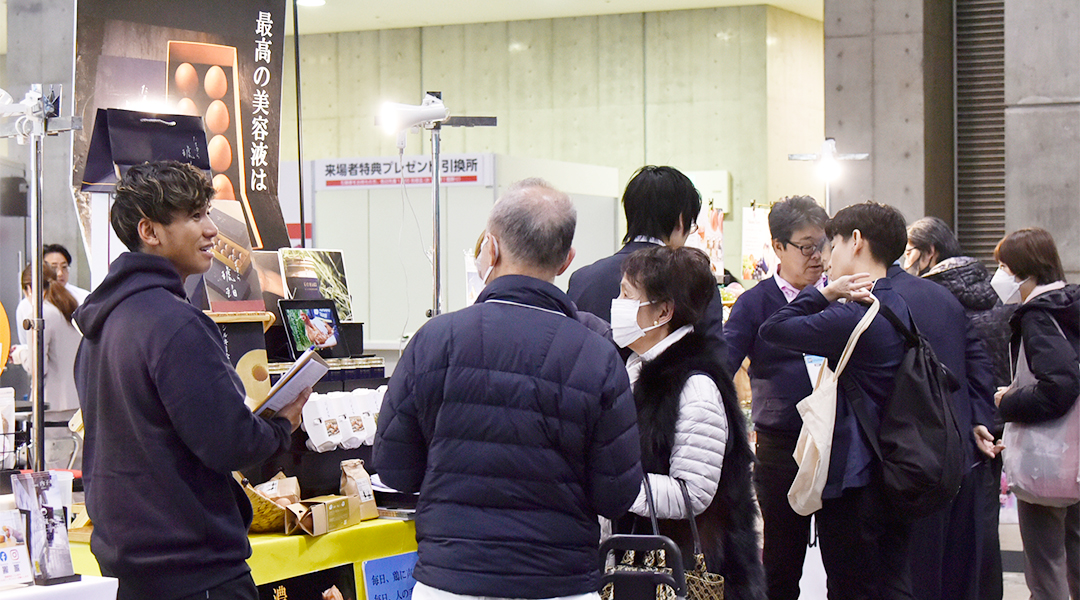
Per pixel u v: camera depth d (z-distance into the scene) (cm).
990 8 737
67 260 573
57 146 845
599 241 1034
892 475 259
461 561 172
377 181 845
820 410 271
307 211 871
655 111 1227
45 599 183
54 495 195
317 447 267
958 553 330
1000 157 739
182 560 191
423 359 182
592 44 1245
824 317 268
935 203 725
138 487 191
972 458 318
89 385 199
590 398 177
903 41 718
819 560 372
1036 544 376
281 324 318
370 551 269
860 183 728
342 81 1320
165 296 194
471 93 1283
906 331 268
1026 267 367
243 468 196
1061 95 673
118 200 199
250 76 384
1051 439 354
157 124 280
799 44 1243
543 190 190
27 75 846
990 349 383
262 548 243
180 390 186
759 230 770
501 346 177
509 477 174
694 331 222
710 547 217
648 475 211
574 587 176
